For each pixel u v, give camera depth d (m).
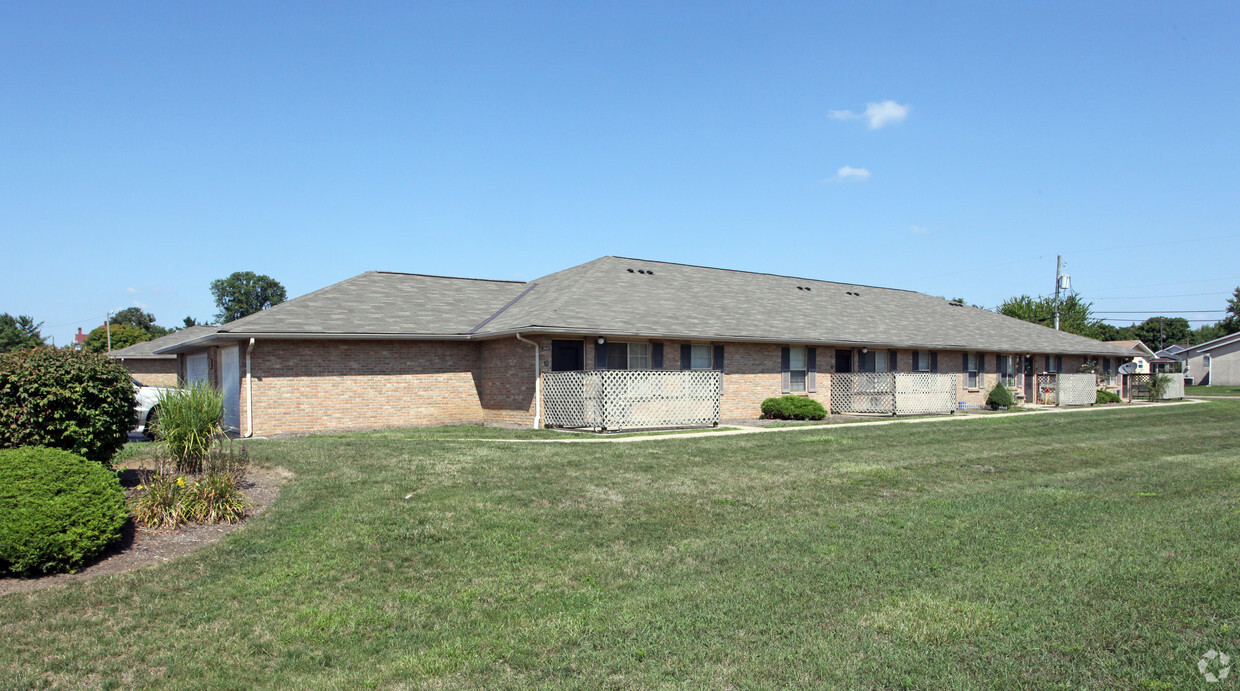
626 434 17.03
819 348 24.25
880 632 5.37
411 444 14.17
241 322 18.78
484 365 21.31
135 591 6.12
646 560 7.20
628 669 4.77
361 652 5.07
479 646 5.17
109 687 4.54
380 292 22.06
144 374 38.69
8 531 6.23
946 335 28.14
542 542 7.73
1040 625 5.45
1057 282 48.75
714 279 26.72
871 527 8.55
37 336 59.03
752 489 10.59
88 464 7.41
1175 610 5.76
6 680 4.59
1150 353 48.47
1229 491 11.11
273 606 5.88
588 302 20.48
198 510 8.10
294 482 10.10
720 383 19.72
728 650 5.05
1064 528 8.55
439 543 7.59
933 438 16.95
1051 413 25.36
